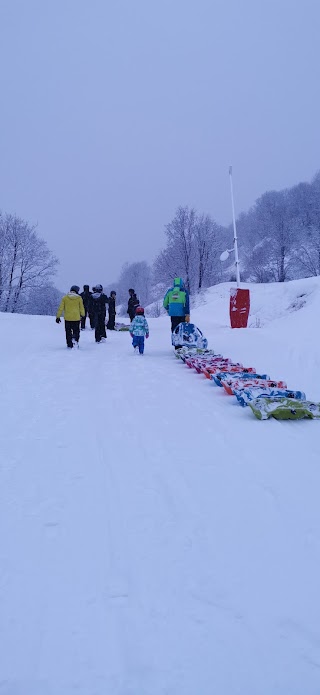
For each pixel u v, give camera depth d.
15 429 5.46
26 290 44.28
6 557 2.92
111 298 20.00
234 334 13.56
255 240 66.69
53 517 3.41
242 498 3.71
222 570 2.79
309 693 1.97
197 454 4.68
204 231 49.12
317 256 47.84
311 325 12.66
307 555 2.94
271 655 2.17
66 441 5.04
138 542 3.08
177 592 2.60
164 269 49.28
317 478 4.11
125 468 4.31
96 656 2.17
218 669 2.10
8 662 2.13
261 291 24.34
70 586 2.65
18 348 12.75
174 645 2.23
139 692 1.98
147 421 5.82
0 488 3.88
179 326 11.52
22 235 43.38
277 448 4.88
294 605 2.49
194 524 3.31
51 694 1.96
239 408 6.52
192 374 9.12
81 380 8.45
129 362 10.66
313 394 7.43
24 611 2.45
